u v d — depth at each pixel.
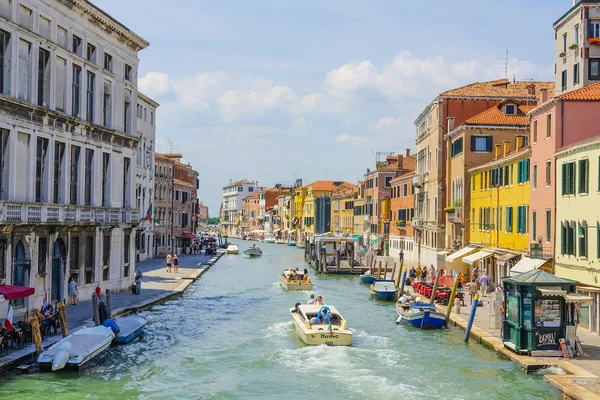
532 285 20.58
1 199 23.75
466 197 42.00
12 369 18.75
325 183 120.25
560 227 26.89
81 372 19.80
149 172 61.34
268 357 22.03
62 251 28.25
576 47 36.22
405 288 39.72
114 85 33.41
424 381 19.17
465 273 41.75
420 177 54.47
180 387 18.58
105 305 24.95
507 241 34.25
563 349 20.22
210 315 31.12
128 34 34.19
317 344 23.66
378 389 18.42
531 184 30.53
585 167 24.62
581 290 23.55
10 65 23.94
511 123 41.50
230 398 17.66
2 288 19.36
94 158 31.12
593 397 16.02
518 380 18.84
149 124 60.97
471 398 17.50
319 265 57.53
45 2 26.42
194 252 80.00
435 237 49.28
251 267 63.03
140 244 59.50
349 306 35.03
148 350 23.17
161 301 33.94
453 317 28.70
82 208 29.03
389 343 24.44
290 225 133.25
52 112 26.39
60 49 27.52
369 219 79.25
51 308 23.33
